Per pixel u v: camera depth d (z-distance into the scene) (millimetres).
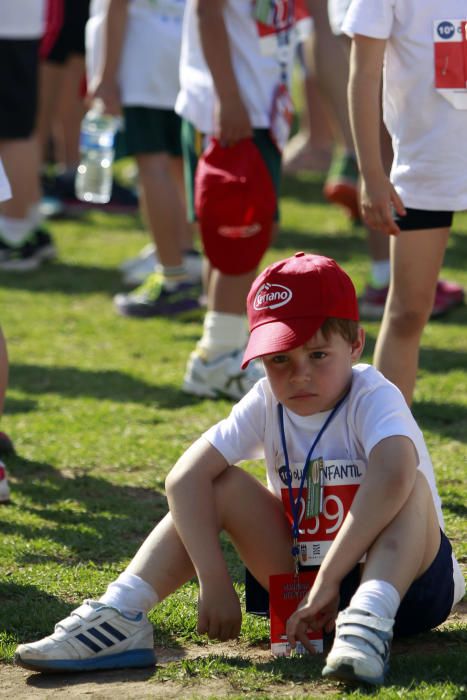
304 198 27438
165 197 17922
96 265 21984
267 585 7957
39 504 11000
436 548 7570
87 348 16891
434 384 14664
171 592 7766
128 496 11219
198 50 13875
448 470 11594
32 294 19969
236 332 14430
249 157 13234
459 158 9938
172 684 7316
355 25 9758
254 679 7254
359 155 9953
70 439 12922
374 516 7191
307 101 29891
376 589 7035
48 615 8406
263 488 7898
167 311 18547
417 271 10188
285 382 7582
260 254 13719
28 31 20297
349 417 7688
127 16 17156
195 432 13125
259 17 13312
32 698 7211
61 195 26062
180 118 17578
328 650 7676
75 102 25531
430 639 8008
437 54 9781
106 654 7594
